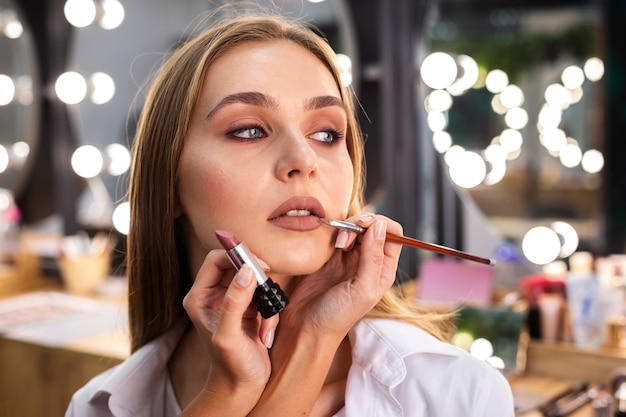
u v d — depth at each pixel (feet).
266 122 1.99
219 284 2.04
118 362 4.60
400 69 5.51
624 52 5.31
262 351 1.99
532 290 4.66
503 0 5.43
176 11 6.27
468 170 5.42
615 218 5.34
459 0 5.48
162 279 2.53
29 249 7.34
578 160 5.41
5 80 7.27
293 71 2.03
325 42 2.19
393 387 2.13
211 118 2.00
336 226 1.97
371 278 2.04
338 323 2.05
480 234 5.49
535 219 5.43
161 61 6.43
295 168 1.92
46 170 7.30
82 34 6.93
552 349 4.41
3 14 7.21
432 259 5.47
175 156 2.11
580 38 5.39
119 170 6.75
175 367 2.54
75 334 5.24
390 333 2.24
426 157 5.55
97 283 6.81
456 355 2.19
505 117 5.46
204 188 1.99
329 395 2.27
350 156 2.43
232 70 2.02
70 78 6.92
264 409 2.07
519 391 4.09
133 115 6.60
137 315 2.62
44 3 7.27
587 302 4.45
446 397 2.14
